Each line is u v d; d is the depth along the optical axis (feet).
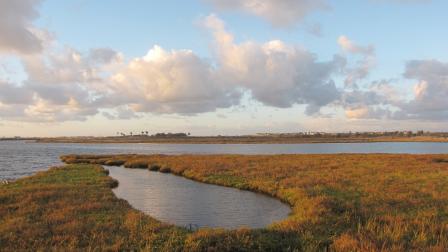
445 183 87.51
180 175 133.49
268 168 130.52
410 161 149.69
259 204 77.66
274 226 52.08
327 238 44.47
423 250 37.73
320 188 81.97
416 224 49.57
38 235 47.09
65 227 50.47
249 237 43.75
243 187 98.73
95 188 88.48
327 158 175.94
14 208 64.18
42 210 62.28
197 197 86.43
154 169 156.15
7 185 94.94
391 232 45.42
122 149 459.73
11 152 369.71
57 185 90.84
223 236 44.04
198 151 376.27
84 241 44.80
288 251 41.24
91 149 465.47
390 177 100.17
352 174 107.34
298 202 71.41
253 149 433.48
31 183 98.58
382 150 369.71
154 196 88.02
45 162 218.18
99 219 56.65
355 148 439.22
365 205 64.18
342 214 56.13
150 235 46.70
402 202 66.44
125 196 88.38
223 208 73.92
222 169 132.57
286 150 391.24
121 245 42.91
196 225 57.16
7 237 45.88
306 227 48.96
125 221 54.75
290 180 98.17
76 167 148.05
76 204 67.26
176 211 71.67
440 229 46.65
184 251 40.70
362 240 41.11
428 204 64.39
